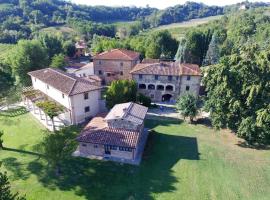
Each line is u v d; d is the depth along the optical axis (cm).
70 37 15562
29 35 14338
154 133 4531
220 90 4131
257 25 12812
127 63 7306
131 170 3469
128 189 3114
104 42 10881
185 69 5991
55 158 3234
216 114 4322
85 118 4888
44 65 7356
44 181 3250
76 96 4581
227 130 4719
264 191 3102
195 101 4994
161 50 10188
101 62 7431
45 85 5275
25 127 4694
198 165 3597
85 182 3234
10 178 3291
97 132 3838
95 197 2986
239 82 4069
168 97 6278
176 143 4197
